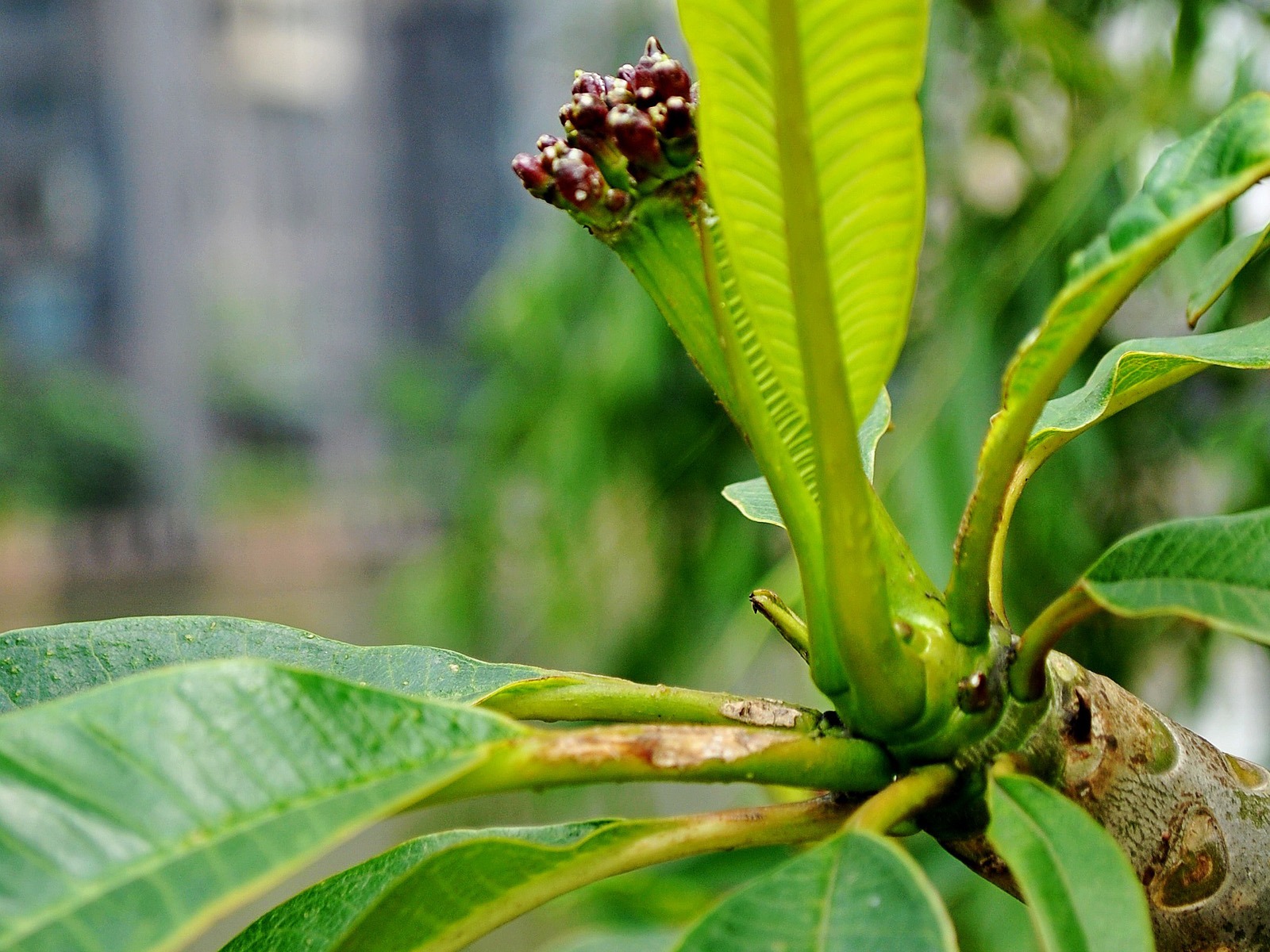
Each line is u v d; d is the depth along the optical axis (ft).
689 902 2.79
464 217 23.72
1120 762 1.27
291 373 22.59
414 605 4.97
